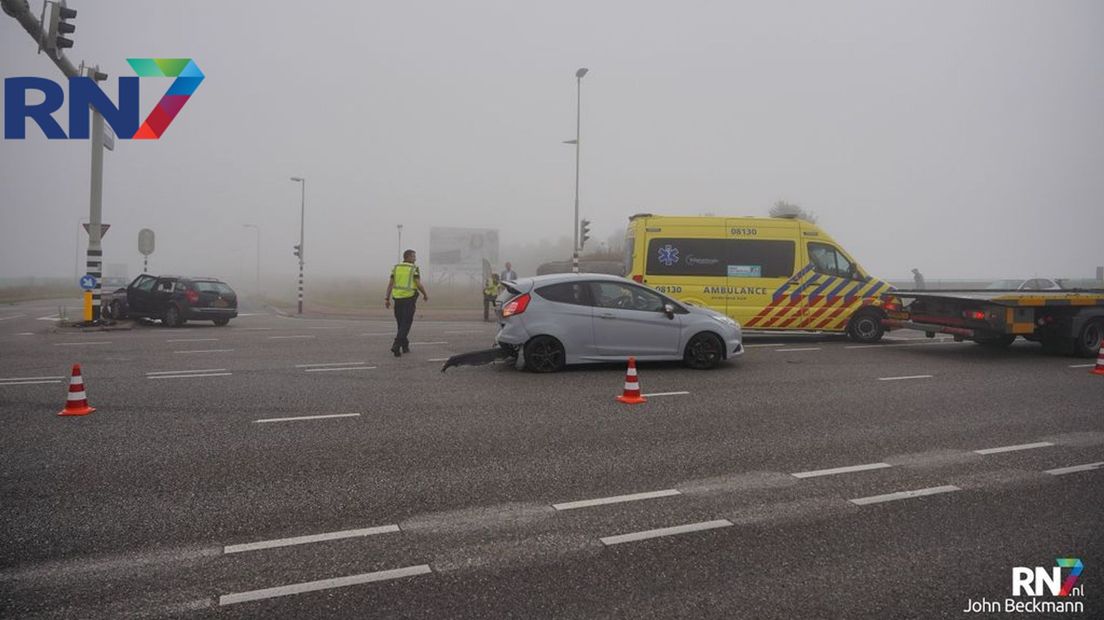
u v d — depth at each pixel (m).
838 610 3.24
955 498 4.78
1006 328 11.66
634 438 6.38
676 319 10.34
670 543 4.00
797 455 5.84
